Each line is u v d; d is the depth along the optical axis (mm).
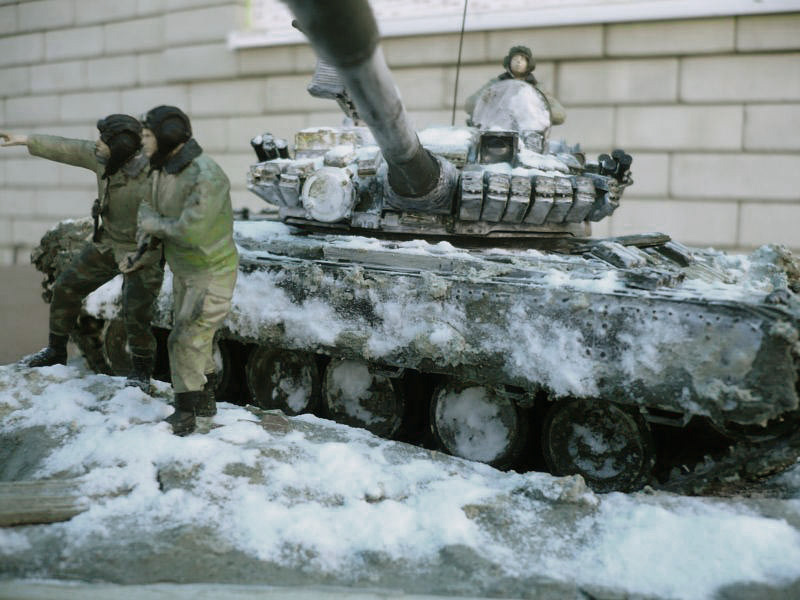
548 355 4809
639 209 11133
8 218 17281
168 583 3527
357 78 3783
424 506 4258
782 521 4070
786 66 10125
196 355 4840
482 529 4070
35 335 9477
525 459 5586
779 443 4457
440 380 5582
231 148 13945
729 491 4863
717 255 7199
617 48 10875
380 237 6234
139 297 5582
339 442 5141
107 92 15344
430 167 5270
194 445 4637
